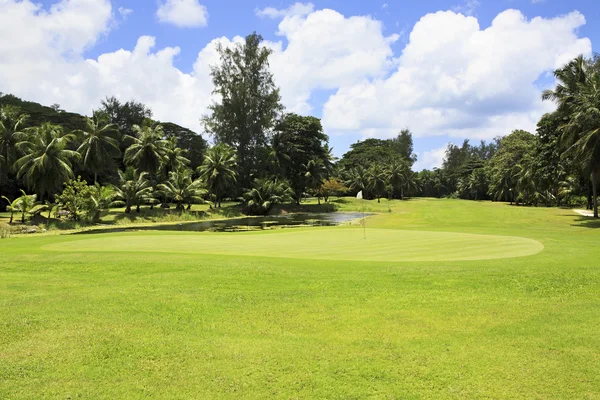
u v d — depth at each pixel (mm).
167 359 5473
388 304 8000
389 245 17094
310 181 75562
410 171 130000
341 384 4812
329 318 7203
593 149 33375
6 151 46969
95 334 6332
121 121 87625
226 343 6027
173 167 63969
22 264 12547
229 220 52000
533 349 5711
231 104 62656
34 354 5598
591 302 7926
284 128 70312
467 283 9430
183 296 8602
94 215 43562
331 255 14375
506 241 17453
